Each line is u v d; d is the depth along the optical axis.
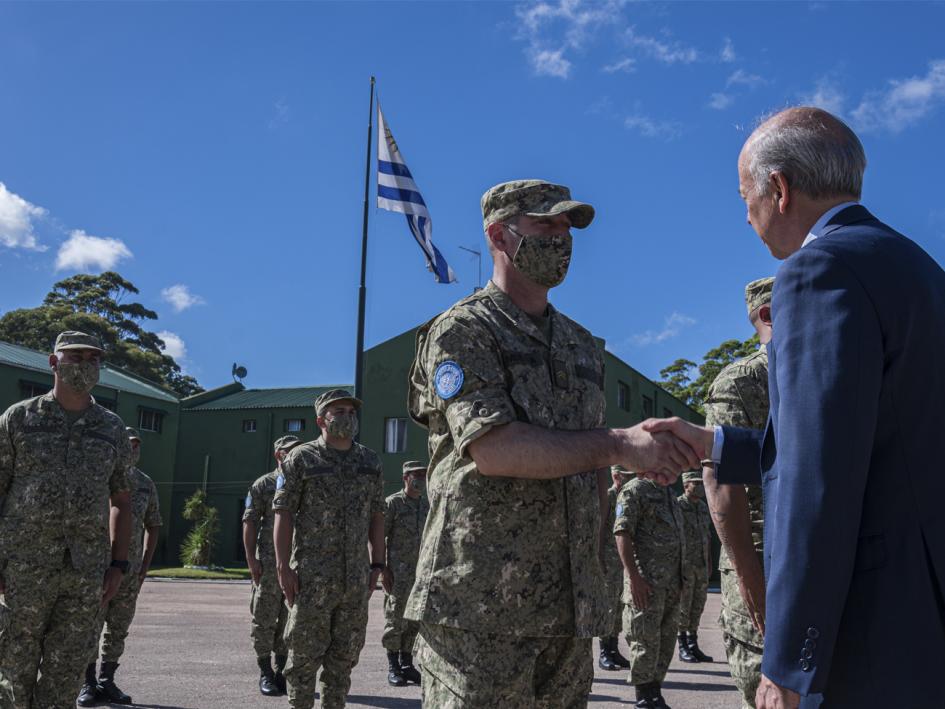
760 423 3.93
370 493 6.28
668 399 36.91
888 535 1.94
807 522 1.88
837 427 1.90
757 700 1.99
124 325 61.25
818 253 2.07
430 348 2.91
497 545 2.79
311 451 6.12
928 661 1.87
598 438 2.64
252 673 8.38
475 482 2.83
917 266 2.12
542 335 3.01
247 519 8.03
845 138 2.30
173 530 38.56
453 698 2.72
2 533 5.09
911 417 1.99
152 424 37.94
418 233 17.47
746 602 3.66
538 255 3.00
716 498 3.62
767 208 2.35
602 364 3.26
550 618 2.78
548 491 2.85
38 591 5.07
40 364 32.88
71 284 61.16
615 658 9.63
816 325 2.00
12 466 5.22
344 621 5.96
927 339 2.03
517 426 2.69
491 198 3.11
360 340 15.90
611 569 9.84
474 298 3.05
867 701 1.88
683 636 10.23
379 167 17.50
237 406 39.16
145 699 7.03
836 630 1.86
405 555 8.80
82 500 5.24
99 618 5.48
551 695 2.88
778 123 2.36
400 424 32.69
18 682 5.03
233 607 16.64
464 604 2.75
